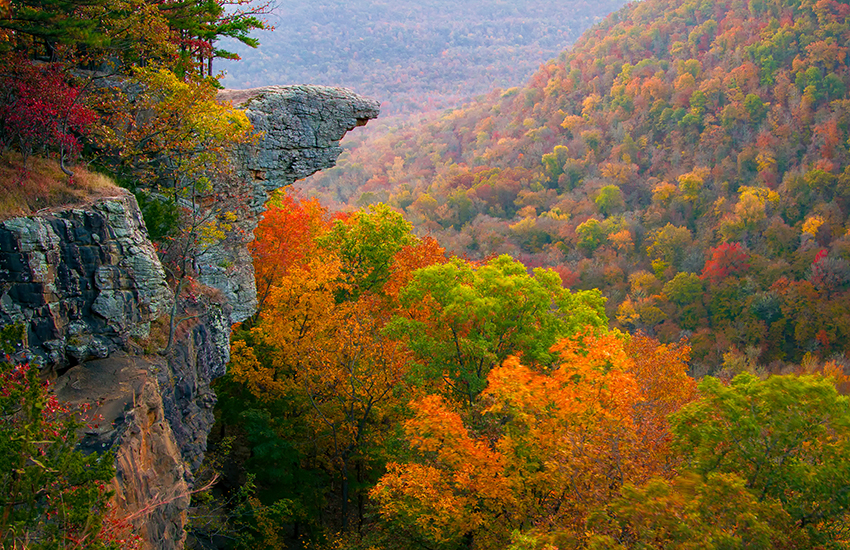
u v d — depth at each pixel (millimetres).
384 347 24219
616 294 106438
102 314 14648
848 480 13219
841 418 13922
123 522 10633
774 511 12617
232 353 25859
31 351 13336
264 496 24250
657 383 26781
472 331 26094
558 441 16797
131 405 13430
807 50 133250
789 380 14469
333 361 23969
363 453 25203
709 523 12516
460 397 25922
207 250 22578
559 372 19172
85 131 18125
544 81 199875
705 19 168375
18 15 15328
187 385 17438
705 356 93875
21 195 14117
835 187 111812
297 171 26141
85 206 14797
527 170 158375
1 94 15625
